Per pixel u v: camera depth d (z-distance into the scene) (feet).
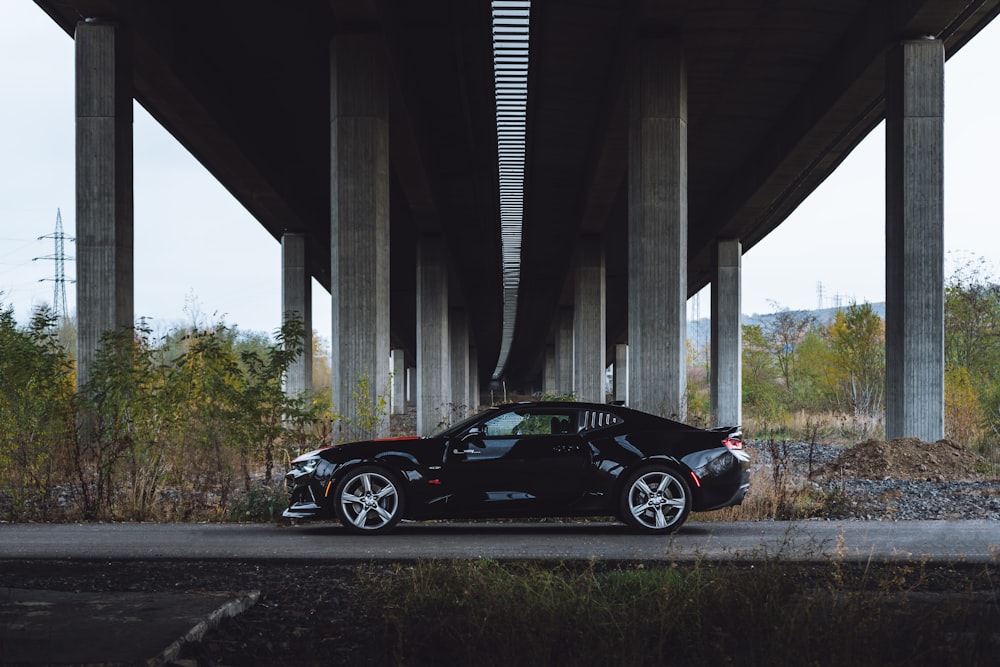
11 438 42.78
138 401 45.34
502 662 15.71
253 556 29.01
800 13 75.51
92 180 67.26
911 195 70.08
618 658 15.38
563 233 166.61
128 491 43.73
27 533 36.06
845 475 61.62
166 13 75.31
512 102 99.81
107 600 20.72
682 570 22.45
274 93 96.89
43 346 48.93
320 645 18.15
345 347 67.41
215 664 16.71
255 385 46.39
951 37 73.10
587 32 80.74
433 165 111.34
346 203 67.67
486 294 227.20
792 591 19.84
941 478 59.98
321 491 34.88
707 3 73.10
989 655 15.89
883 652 16.07
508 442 34.65
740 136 110.93
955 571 25.52
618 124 92.22
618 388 275.59
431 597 19.26
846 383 130.21
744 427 132.05
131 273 69.46
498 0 77.15
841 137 93.25
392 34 72.49
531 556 28.30
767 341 199.62
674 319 70.59
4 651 16.10
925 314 69.56
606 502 34.35
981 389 99.55
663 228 71.00
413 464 34.60
